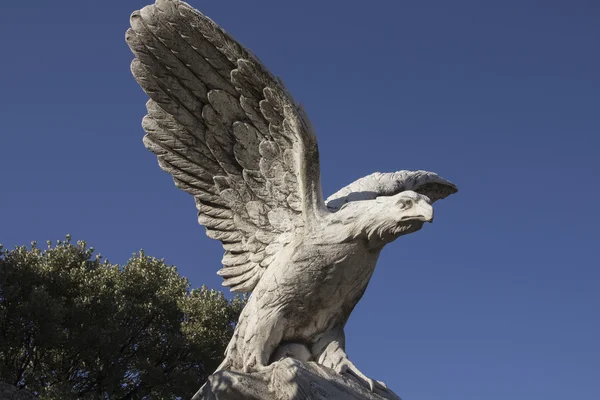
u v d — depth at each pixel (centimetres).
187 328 1459
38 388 1316
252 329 543
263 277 554
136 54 571
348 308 564
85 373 1374
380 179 618
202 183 592
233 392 509
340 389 517
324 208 554
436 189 653
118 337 1393
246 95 566
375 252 551
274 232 570
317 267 540
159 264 1603
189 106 580
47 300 1336
